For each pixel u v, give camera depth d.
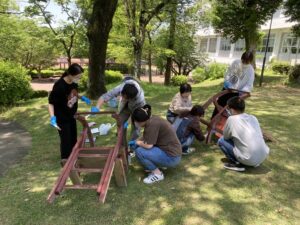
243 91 4.85
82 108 7.64
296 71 12.12
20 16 18.56
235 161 3.96
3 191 3.57
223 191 3.43
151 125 3.41
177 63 22.59
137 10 13.05
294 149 4.62
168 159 3.53
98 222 2.91
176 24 17.02
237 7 12.94
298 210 3.07
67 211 3.10
